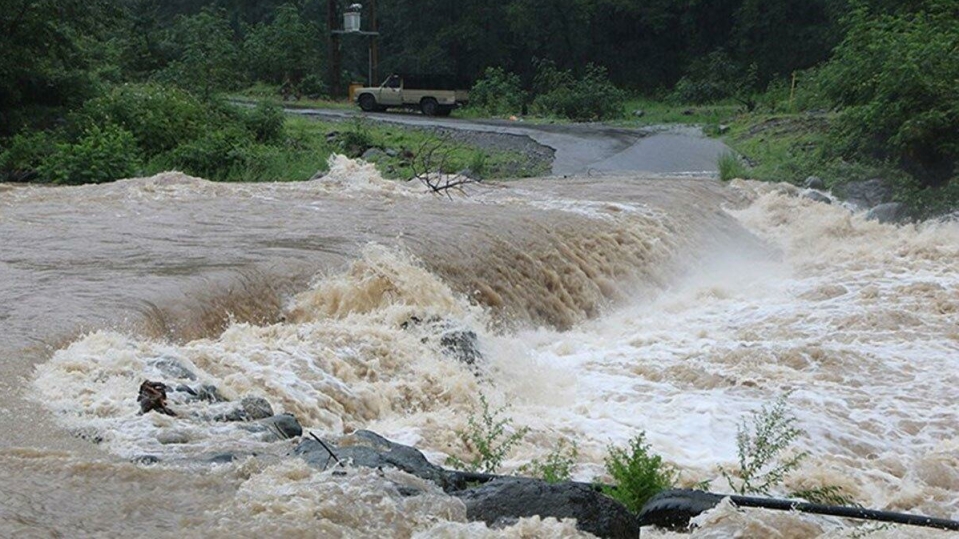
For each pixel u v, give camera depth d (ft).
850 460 39.78
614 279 66.80
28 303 40.34
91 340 35.45
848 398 46.68
